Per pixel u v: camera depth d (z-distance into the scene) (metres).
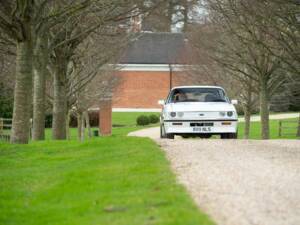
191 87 52.09
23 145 42.06
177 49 175.00
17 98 44.78
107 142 41.44
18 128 44.78
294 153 36.72
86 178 26.12
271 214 19.33
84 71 70.00
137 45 176.38
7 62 73.81
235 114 48.03
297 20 50.34
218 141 43.56
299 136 97.62
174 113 47.50
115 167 28.62
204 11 70.75
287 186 24.47
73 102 75.25
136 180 24.53
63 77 58.16
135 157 32.09
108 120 119.12
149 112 167.38
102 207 19.97
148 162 29.83
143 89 175.12
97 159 33.03
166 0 51.00
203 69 85.69
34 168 32.47
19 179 28.50
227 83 83.69
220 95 51.28
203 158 32.75
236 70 72.25
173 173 26.33
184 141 43.00
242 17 58.78
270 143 43.66
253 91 78.25
